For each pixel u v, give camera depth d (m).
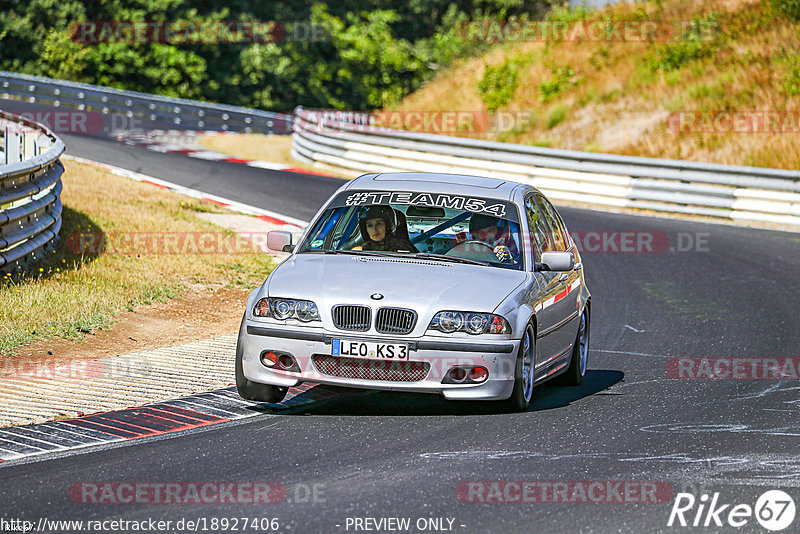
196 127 144.12
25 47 184.62
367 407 29.02
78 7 186.75
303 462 23.34
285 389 29.03
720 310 47.72
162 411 27.78
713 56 113.25
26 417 26.53
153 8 191.38
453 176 34.22
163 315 40.97
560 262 30.47
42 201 45.50
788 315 46.41
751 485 22.27
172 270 48.53
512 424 27.34
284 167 102.25
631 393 32.25
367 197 31.97
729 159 98.19
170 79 189.62
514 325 27.58
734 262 61.56
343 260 29.73
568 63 123.06
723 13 119.62
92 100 144.25
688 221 78.56
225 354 35.66
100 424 26.25
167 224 60.25
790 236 72.56
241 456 23.75
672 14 123.69
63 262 46.06
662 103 108.12
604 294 51.75
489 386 27.23
